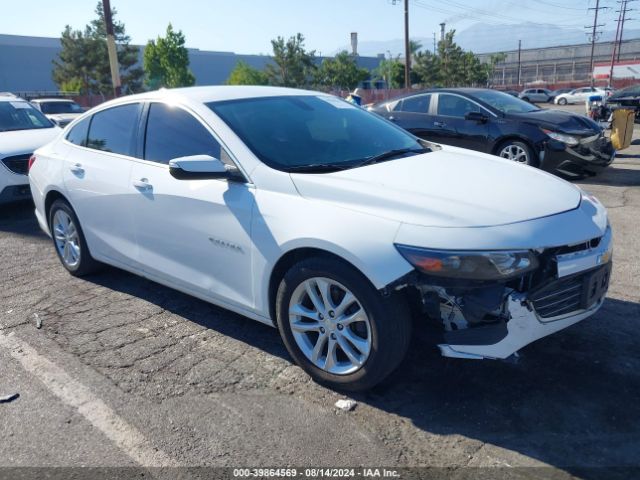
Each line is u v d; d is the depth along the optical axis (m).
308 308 3.19
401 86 57.66
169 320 4.08
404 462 2.55
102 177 4.24
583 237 2.86
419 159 3.63
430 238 2.68
